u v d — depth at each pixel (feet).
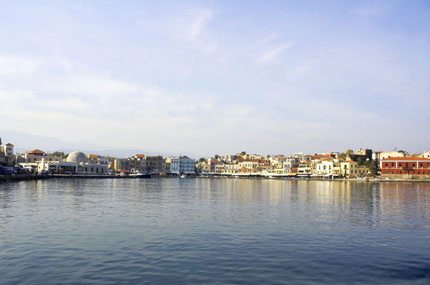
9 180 456.45
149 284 74.33
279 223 144.66
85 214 163.43
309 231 128.16
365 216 168.14
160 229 128.47
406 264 89.56
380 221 153.07
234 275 80.28
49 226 130.82
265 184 580.71
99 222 141.49
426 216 169.58
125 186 435.94
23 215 156.15
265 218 158.30
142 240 110.42
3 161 604.49
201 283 75.31
